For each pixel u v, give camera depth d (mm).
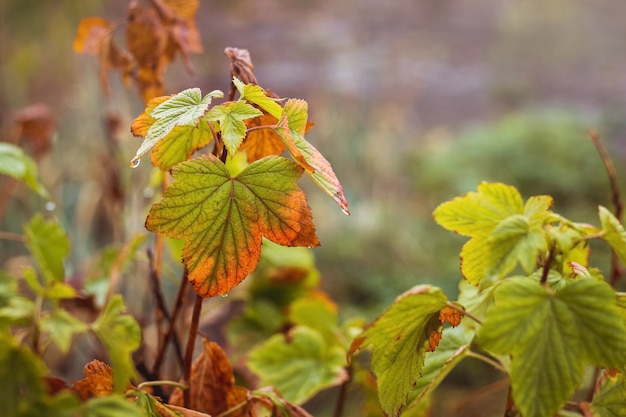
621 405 466
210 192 438
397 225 2244
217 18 4734
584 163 2740
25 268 542
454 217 486
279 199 439
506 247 427
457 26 5281
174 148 484
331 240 2125
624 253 434
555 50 4699
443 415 1345
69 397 365
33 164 691
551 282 450
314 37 4562
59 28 2502
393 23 5242
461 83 4195
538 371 405
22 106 2152
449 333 512
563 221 452
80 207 1399
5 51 2410
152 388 567
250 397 500
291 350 660
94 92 1761
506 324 409
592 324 407
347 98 3014
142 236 639
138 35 616
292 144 428
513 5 5234
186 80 1726
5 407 363
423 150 2947
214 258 438
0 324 537
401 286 1956
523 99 4047
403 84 3912
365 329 472
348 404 1323
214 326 1018
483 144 2805
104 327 528
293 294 798
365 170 2516
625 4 5234
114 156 1013
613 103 3977
